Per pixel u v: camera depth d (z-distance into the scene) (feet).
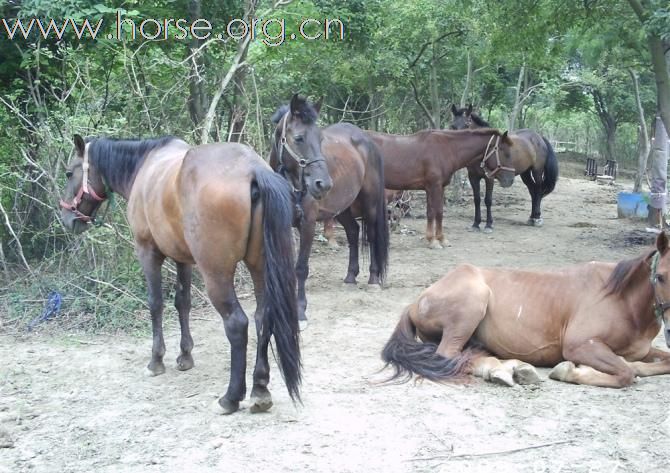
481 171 39.55
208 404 14.28
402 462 11.43
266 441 12.35
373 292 25.13
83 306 21.90
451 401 13.98
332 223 34.81
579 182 83.46
